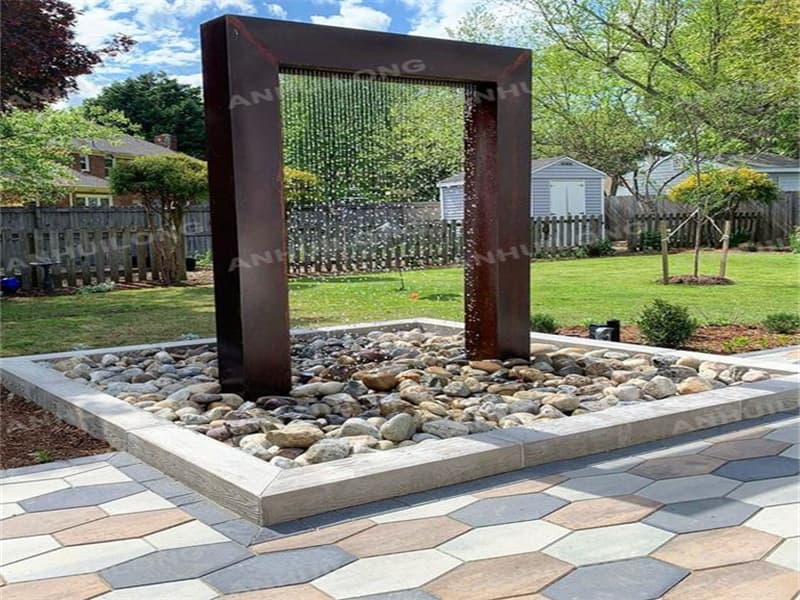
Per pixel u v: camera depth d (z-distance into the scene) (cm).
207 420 365
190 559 227
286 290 414
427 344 594
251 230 397
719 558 220
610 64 1714
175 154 1217
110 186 1182
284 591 206
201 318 818
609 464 310
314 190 909
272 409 389
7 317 831
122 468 316
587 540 234
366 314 816
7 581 217
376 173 762
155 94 2956
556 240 1622
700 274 1176
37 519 263
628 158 1980
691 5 1628
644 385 419
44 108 1061
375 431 338
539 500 270
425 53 443
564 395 391
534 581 208
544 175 1853
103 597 206
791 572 210
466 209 508
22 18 895
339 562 223
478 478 294
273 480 263
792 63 1292
